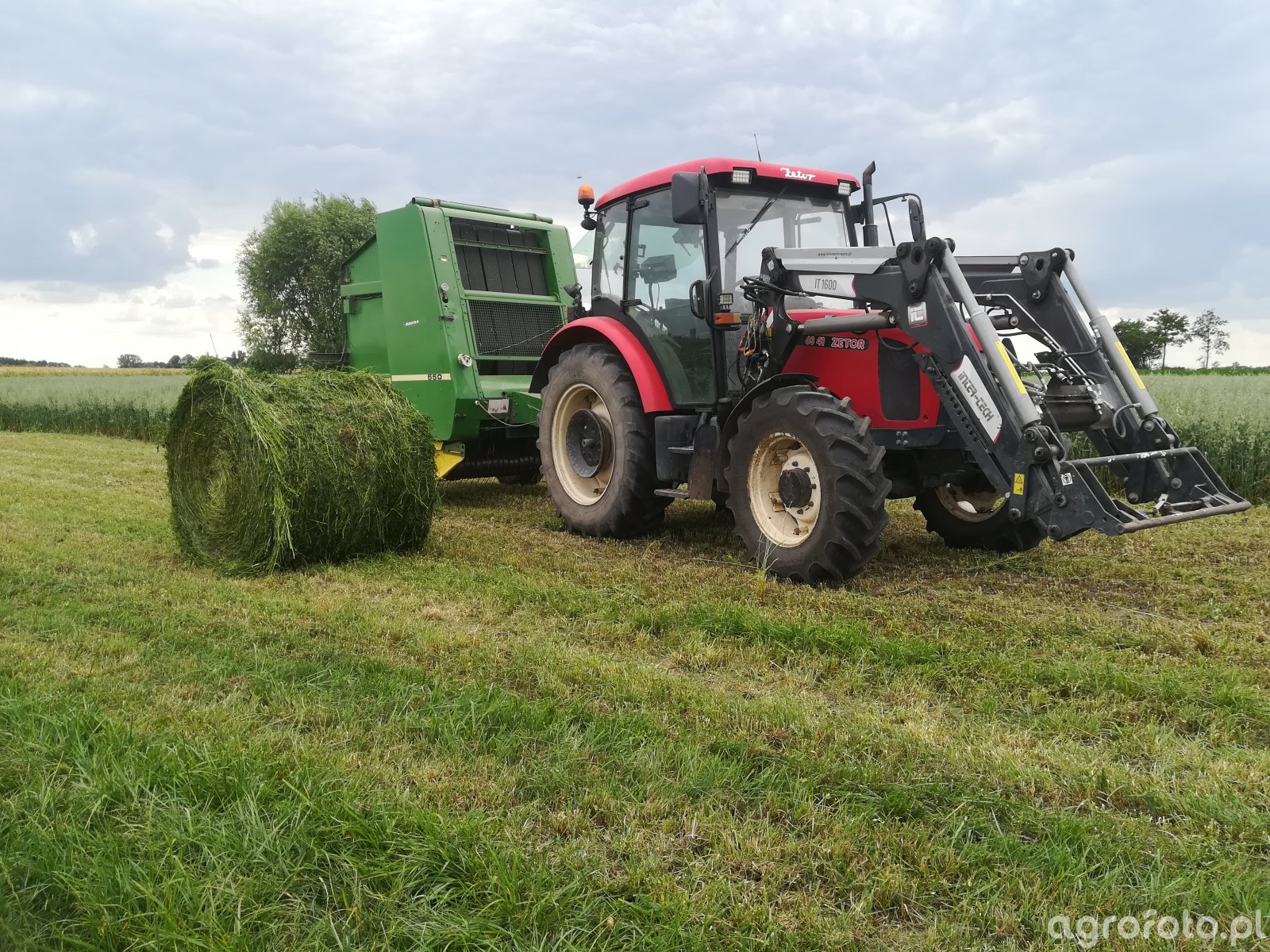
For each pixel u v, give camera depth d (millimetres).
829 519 4445
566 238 8844
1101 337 4633
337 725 2752
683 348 5543
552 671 3232
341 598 4371
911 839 2133
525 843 2072
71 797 2213
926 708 3000
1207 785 2418
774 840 2125
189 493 5324
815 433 4508
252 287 33812
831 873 2004
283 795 2268
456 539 6016
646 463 5793
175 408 5324
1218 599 4387
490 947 1713
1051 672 3238
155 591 4465
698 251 5402
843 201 5762
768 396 4965
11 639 3607
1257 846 2139
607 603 4207
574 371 6195
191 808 2195
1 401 18156
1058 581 4793
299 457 4953
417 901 1854
